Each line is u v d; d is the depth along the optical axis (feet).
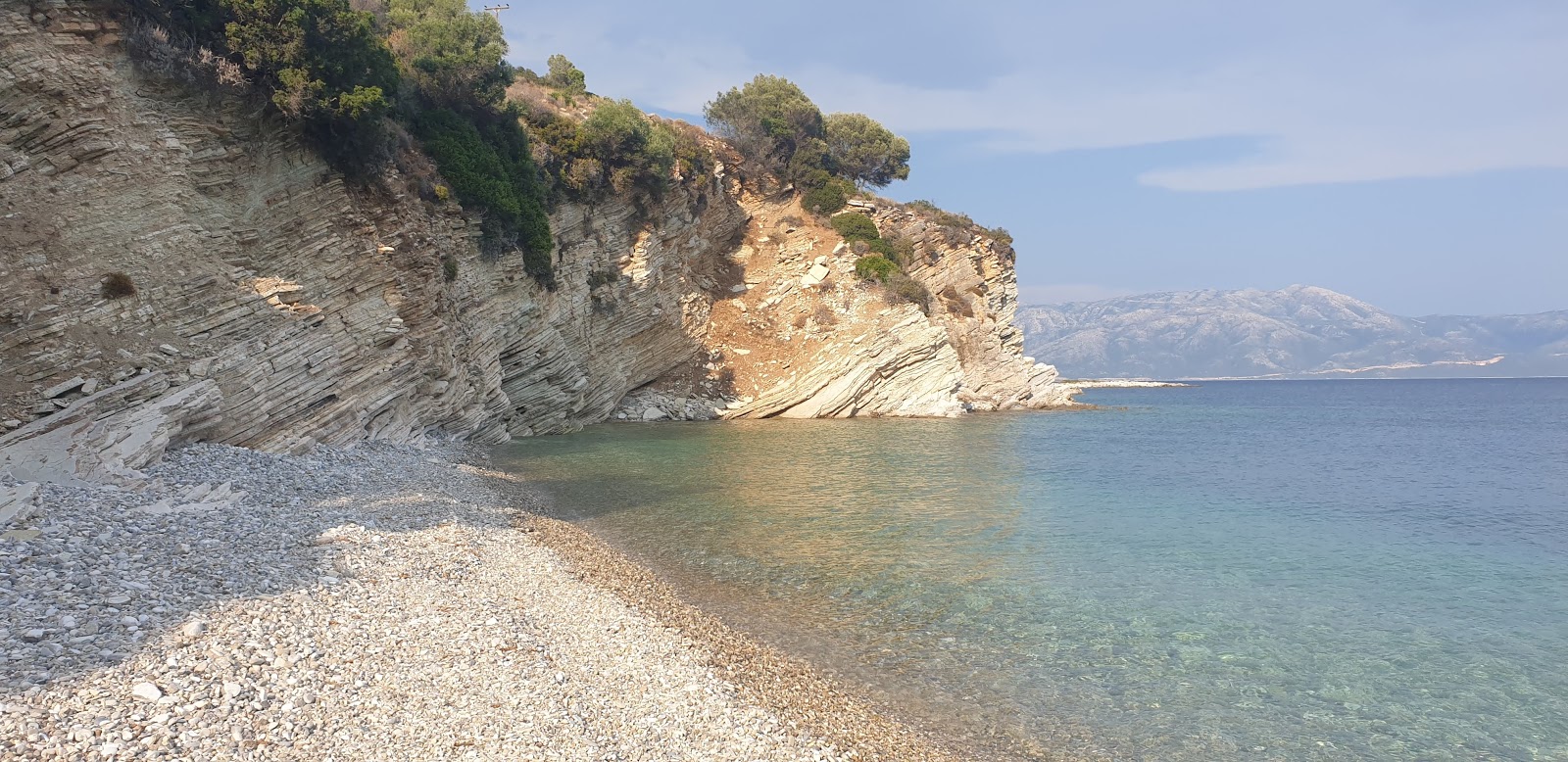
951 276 240.32
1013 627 49.21
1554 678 43.37
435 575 45.50
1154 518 84.02
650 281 179.32
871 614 50.62
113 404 57.93
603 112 168.35
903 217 241.35
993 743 34.60
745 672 39.01
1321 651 46.73
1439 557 69.92
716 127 245.86
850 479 102.32
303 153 81.66
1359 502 98.02
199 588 36.50
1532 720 38.29
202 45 72.38
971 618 50.52
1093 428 185.68
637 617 44.68
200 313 67.21
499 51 133.08
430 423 104.83
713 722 32.71
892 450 133.90
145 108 66.03
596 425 168.45
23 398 54.03
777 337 203.72
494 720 30.04
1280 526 82.28
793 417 190.60
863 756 32.07
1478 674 43.83
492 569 49.34
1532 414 294.46
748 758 30.25
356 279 87.25
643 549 63.87
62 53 60.34
